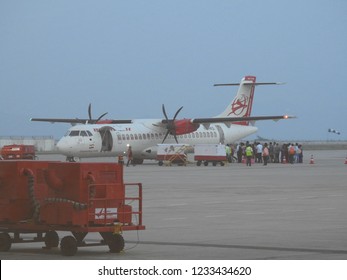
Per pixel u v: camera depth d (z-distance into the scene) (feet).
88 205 165.89
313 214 253.24
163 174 516.73
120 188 171.12
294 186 394.32
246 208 276.21
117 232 168.04
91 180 166.40
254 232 204.54
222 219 239.09
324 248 173.37
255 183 418.92
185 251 170.40
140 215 175.73
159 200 312.29
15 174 171.32
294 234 199.52
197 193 349.61
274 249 172.24
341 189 372.38
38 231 172.24
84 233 171.22
